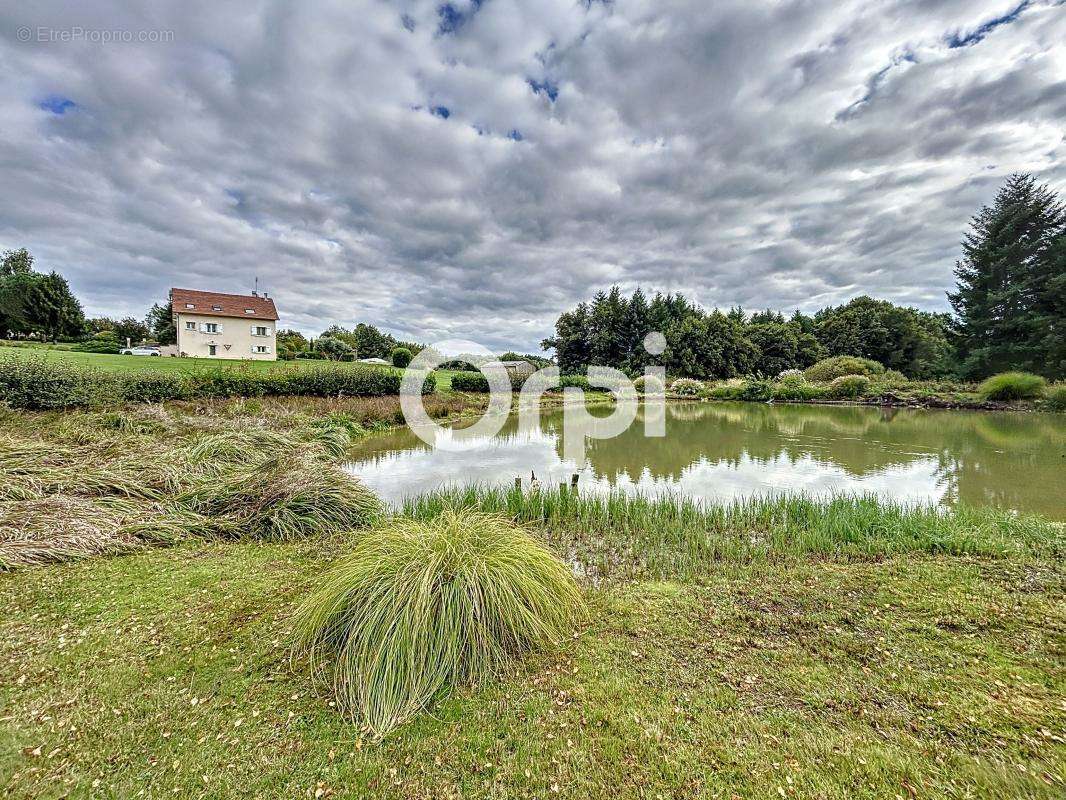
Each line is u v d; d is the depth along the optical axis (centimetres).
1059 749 176
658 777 167
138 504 461
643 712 201
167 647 250
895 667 231
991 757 173
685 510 499
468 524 296
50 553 364
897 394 1845
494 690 217
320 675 225
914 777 164
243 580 342
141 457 573
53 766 169
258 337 3209
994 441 1002
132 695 210
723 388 2316
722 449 966
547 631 256
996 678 221
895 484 662
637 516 479
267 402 1212
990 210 2236
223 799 157
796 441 1051
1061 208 2038
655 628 274
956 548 394
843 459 845
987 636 258
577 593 303
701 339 2995
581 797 159
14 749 176
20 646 249
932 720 193
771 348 3353
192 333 3002
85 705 203
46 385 867
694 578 352
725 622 281
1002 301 2111
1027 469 741
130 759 173
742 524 473
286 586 332
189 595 316
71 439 654
